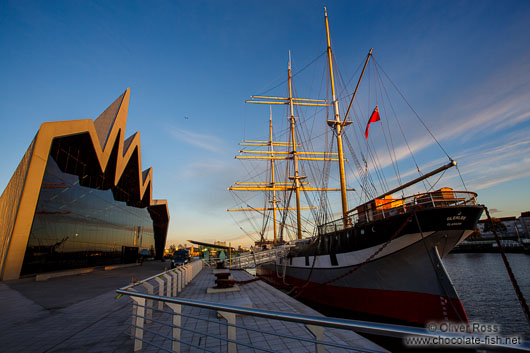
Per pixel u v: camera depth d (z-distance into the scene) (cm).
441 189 1228
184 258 3625
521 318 1784
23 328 696
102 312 878
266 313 293
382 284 1333
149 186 4653
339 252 1590
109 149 2820
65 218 2403
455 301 1093
